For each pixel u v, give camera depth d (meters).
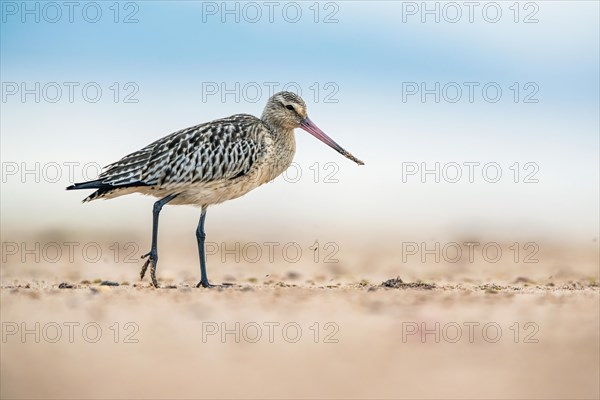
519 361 7.93
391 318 9.54
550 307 10.13
